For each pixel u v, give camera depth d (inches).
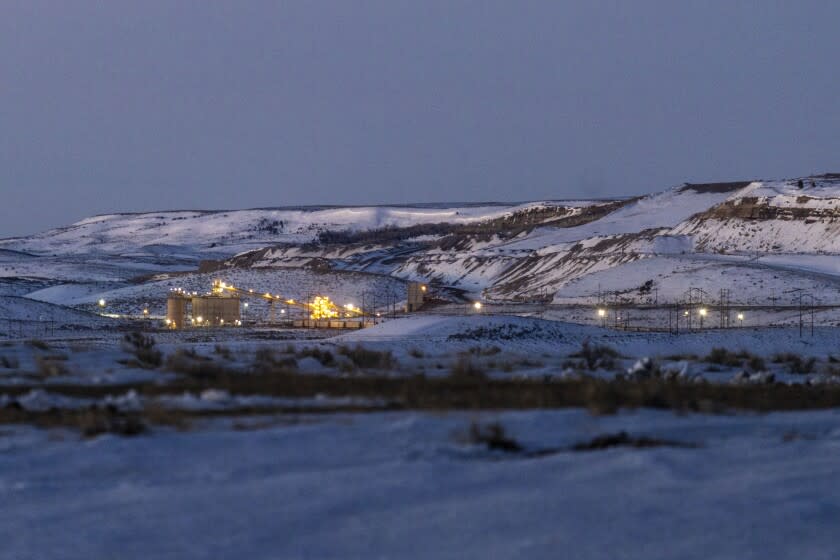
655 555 826.2
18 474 1119.6
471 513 942.4
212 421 1424.7
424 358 3218.5
